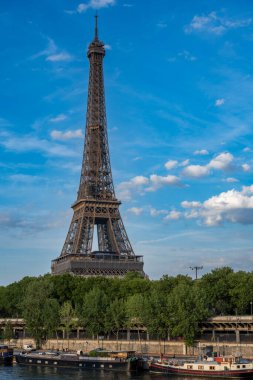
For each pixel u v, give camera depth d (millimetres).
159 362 187875
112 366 196125
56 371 196375
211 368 175750
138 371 191875
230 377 172125
